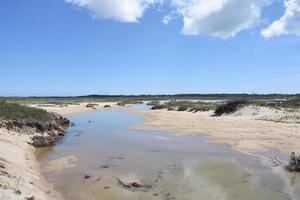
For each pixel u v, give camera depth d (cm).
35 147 2431
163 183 1497
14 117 2738
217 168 1752
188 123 4028
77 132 3316
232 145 2416
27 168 1656
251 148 2269
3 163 1423
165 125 3897
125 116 5653
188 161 1923
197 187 1433
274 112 4375
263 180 1524
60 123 3628
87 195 1363
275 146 2308
